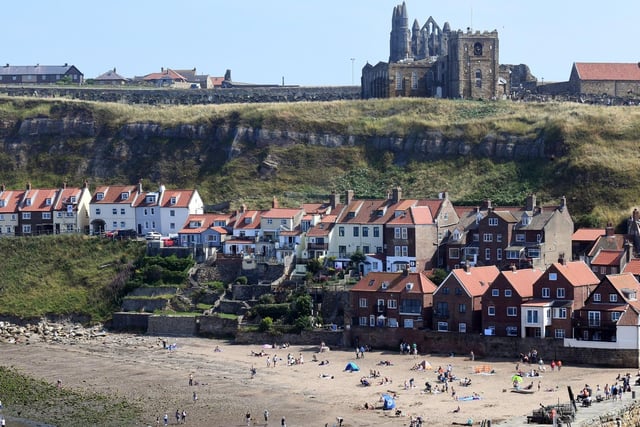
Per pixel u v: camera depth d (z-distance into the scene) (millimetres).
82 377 199375
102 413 173625
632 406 161500
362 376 195125
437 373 194375
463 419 162500
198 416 171250
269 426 164375
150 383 194000
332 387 187625
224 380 195125
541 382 184250
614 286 199875
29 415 172625
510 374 191500
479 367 196125
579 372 191625
